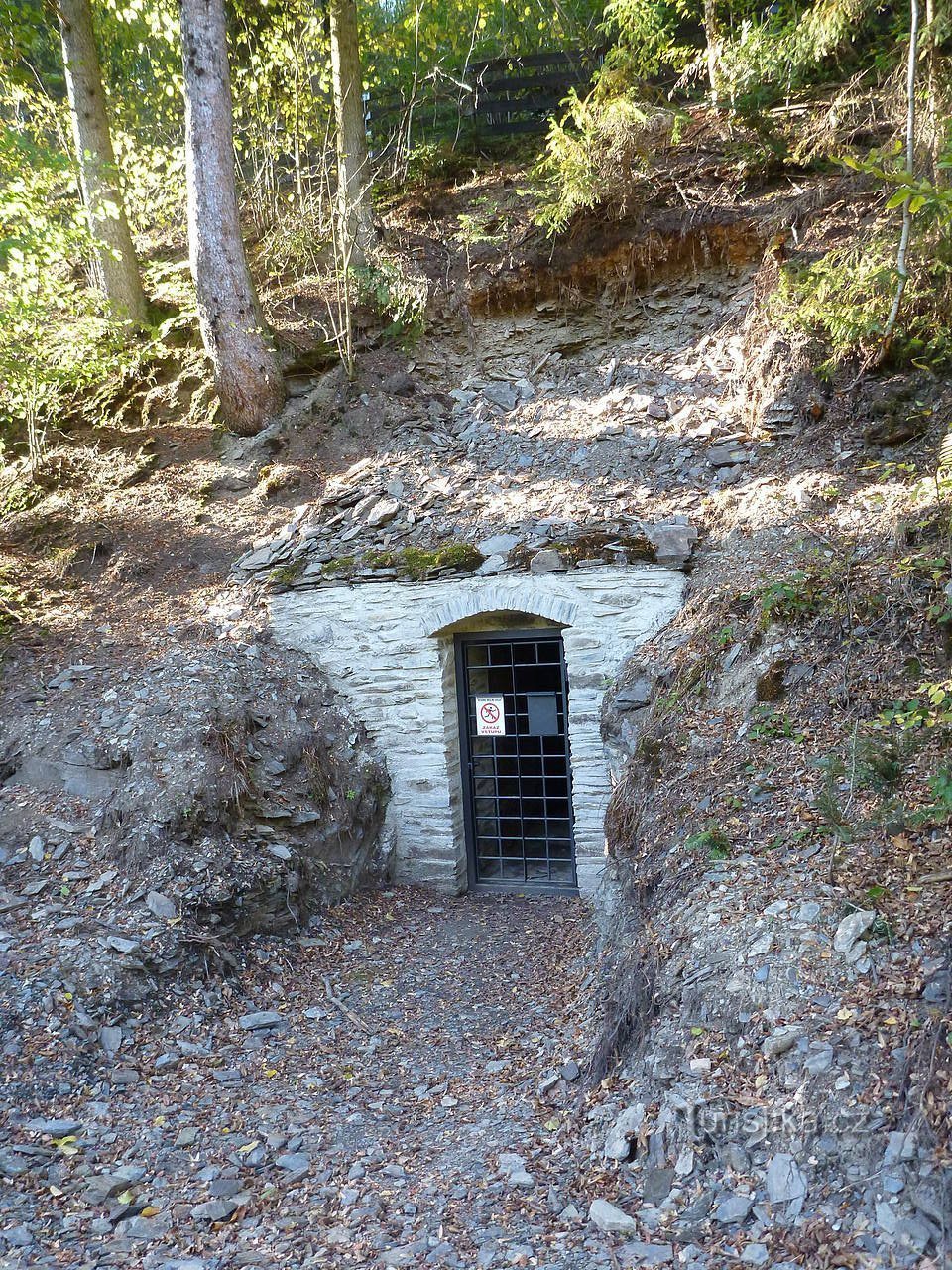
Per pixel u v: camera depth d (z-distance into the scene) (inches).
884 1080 122.3
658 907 177.9
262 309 404.2
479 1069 186.1
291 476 361.1
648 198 371.2
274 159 462.0
